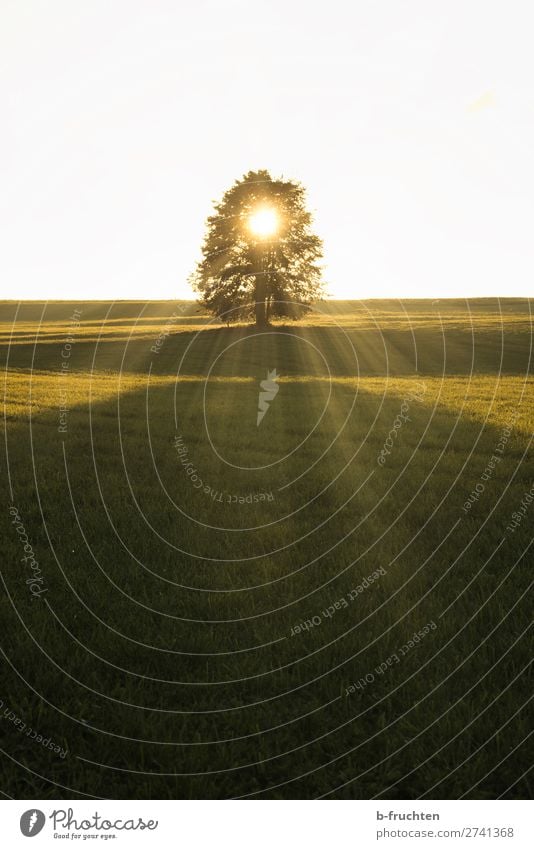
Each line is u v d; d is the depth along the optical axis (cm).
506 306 7331
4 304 9275
